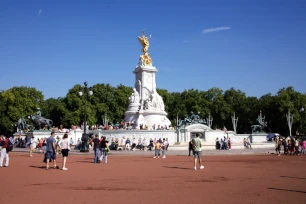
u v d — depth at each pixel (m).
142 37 66.44
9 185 15.12
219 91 115.25
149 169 21.89
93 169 21.94
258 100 109.81
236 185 15.06
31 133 56.09
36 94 106.19
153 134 54.72
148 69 64.19
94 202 11.44
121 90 111.00
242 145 55.09
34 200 11.78
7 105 98.44
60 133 56.50
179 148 48.88
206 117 107.50
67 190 13.82
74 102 104.69
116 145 49.34
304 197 12.24
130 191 13.58
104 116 105.62
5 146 23.75
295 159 30.92
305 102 95.56
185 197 12.30
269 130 104.00
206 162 27.48
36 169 21.81
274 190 13.73
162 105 63.50
